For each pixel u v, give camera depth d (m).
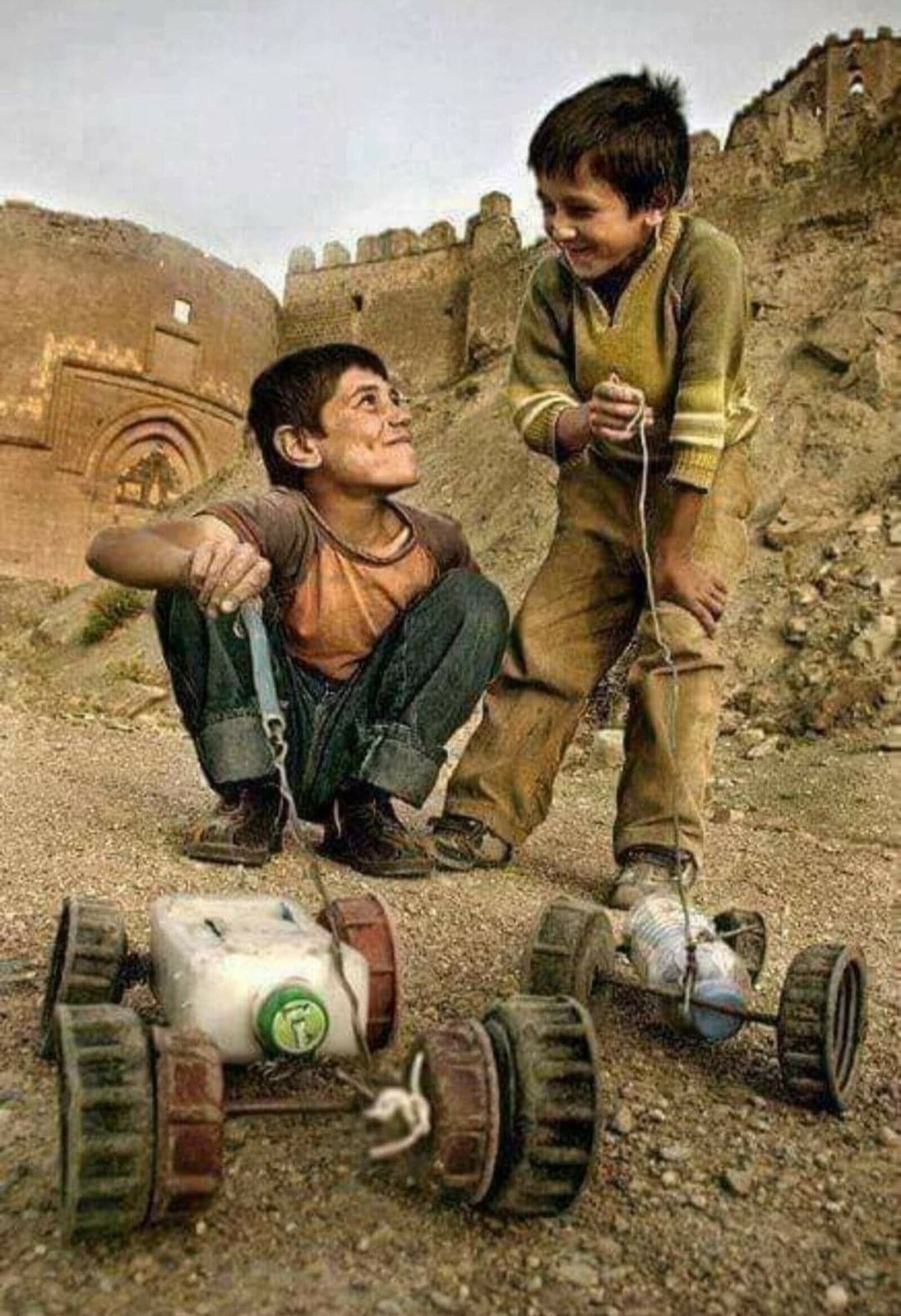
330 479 3.93
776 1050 2.83
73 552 31.27
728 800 7.57
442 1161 1.75
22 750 7.01
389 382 4.02
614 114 3.51
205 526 3.64
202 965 1.97
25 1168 2.02
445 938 3.57
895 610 10.65
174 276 32.91
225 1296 1.68
